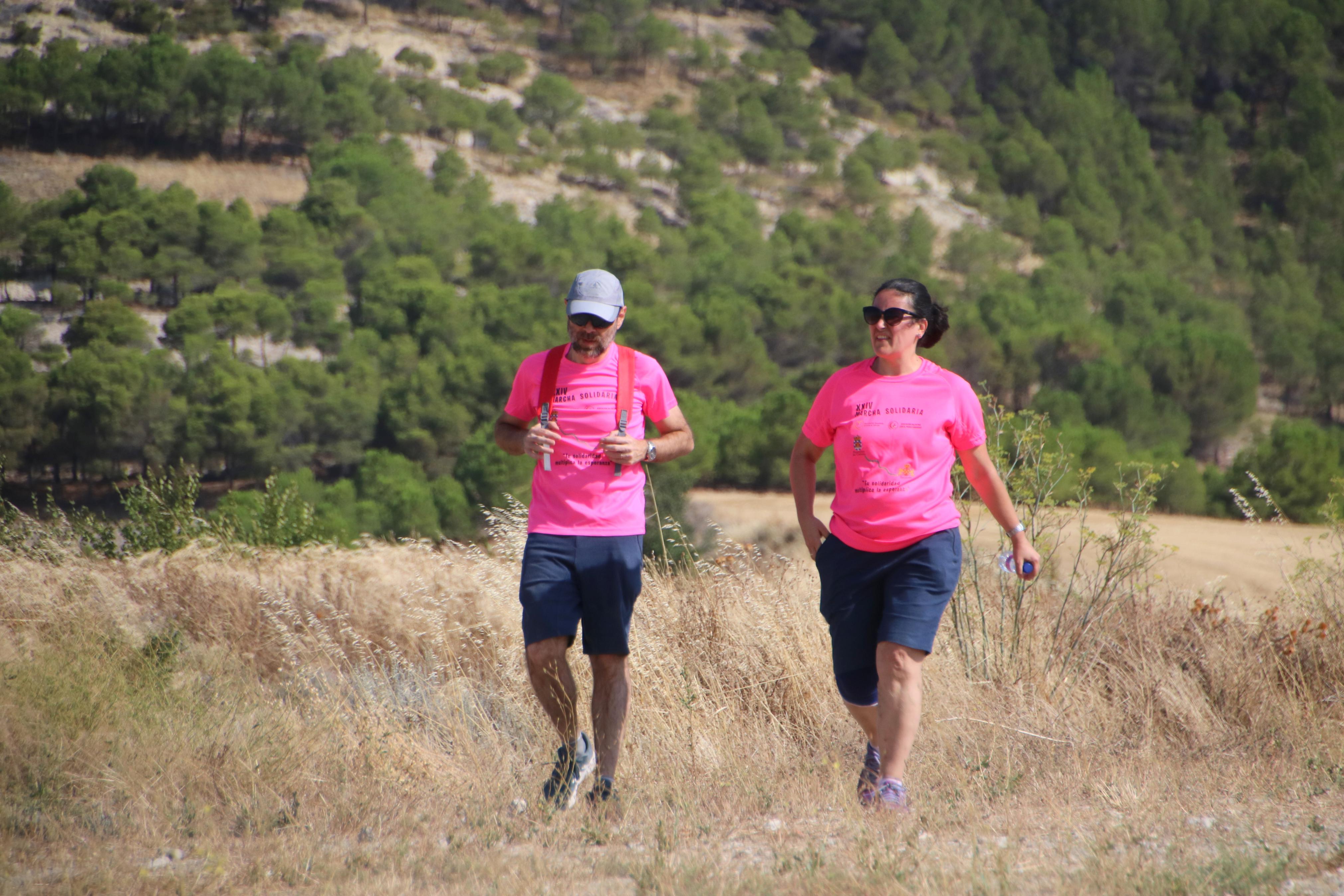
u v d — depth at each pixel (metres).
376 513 52.38
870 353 94.31
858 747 3.61
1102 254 137.50
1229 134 177.62
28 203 112.69
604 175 146.00
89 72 131.62
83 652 4.09
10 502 7.70
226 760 3.14
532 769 3.34
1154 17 191.25
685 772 3.27
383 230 113.69
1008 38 188.62
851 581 3.01
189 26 157.62
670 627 4.29
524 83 168.88
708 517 22.28
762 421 57.00
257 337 92.12
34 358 82.31
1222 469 71.19
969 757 3.30
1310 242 148.00
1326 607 4.28
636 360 3.12
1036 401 70.88
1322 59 190.88
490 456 49.97
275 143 140.75
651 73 179.12
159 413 73.19
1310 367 102.94
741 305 92.75
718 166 150.75
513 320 84.69
